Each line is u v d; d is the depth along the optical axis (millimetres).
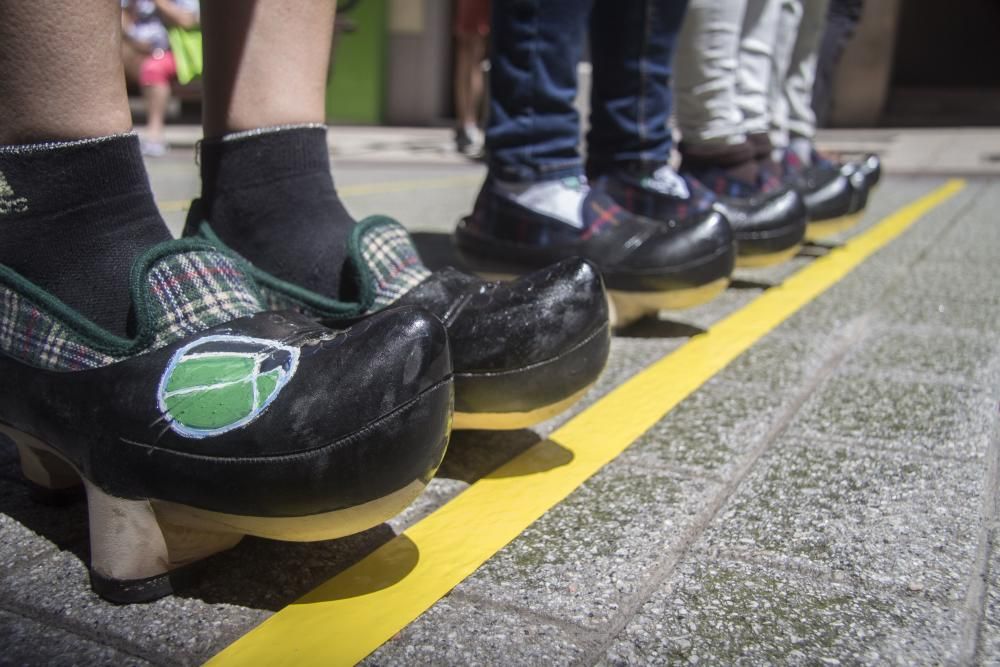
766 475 1235
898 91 12883
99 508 900
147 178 1041
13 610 896
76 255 965
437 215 3621
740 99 2678
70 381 915
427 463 896
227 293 980
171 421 858
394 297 1183
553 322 1183
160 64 5957
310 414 835
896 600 926
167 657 826
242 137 1183
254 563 998
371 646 846
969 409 1498
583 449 1340
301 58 1198
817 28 3188
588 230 1831
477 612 905
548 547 1037
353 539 1060
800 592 940
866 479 1221
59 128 928
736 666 816
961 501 1153
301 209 1219
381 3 10695
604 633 868
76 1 896
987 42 14227
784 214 2352
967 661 825
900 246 3176
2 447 1326
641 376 1684
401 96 11008
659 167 2123
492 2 1778
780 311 2211
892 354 1823
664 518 1107
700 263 1826
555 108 1770
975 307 2236
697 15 2344
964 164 6293
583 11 1716
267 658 827
